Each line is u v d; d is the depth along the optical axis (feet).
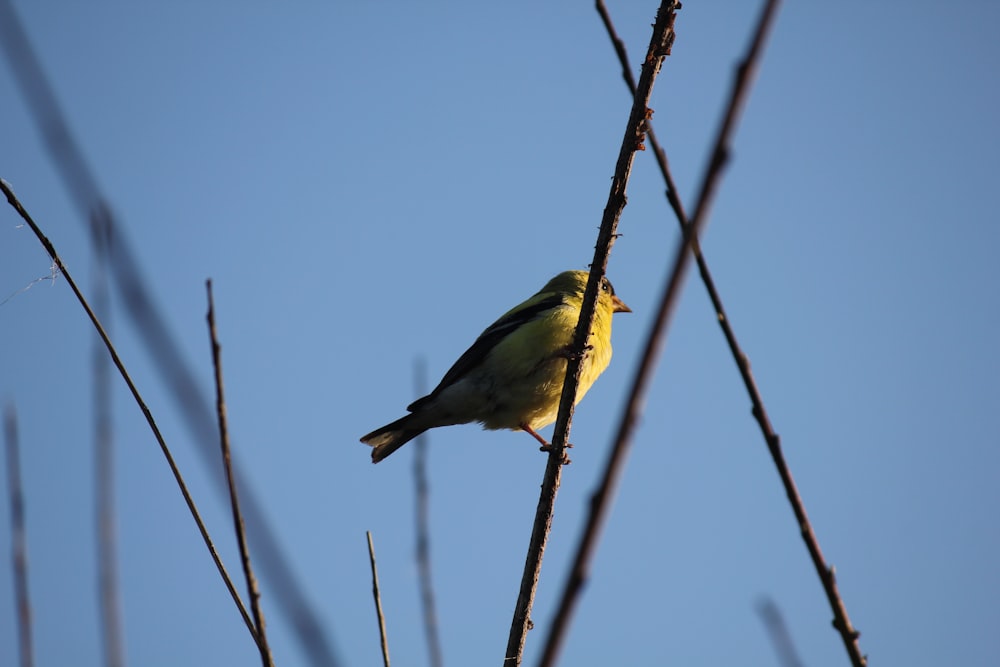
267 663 14.78
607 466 9.35
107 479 16.05
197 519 17.79
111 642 15.38
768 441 15.69
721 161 9.82
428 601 20.20
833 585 15.01
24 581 17.39
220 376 14.56
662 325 9.44
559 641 9.16
